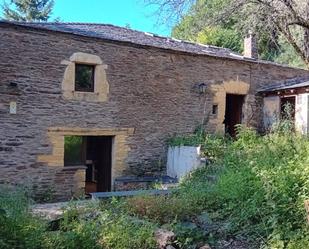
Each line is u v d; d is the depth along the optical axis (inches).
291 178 233.3
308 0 374.3
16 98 352.5
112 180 411.2
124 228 194.4
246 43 565.9
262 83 534.9
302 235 188.5
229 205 235.0
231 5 400.5
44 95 366.9
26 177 359.3
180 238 199.3
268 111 522.0
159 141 440.8
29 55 358.3
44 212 241.0
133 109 422.0
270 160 290.2
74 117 384.5
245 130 462.3
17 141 354.0
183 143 423.8
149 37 485.1
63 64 377.1
